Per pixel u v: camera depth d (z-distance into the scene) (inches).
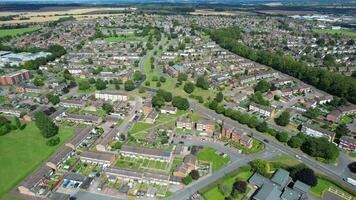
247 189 7534.5
